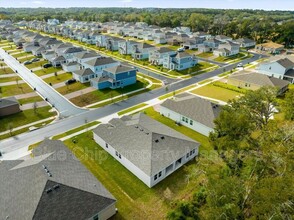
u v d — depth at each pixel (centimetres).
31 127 4394
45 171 2489
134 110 5112
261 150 2764
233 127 2886
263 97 3534
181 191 2861
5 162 2936
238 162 2806
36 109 5128
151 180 2884
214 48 10956
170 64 8175
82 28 18412
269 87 3769
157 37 13412
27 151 3681
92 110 5131
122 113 4975
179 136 3594
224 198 1994
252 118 3444
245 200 2017
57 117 4803
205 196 2464
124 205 2661
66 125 4475
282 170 2127
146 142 3272
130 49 10475
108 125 3934
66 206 2223
